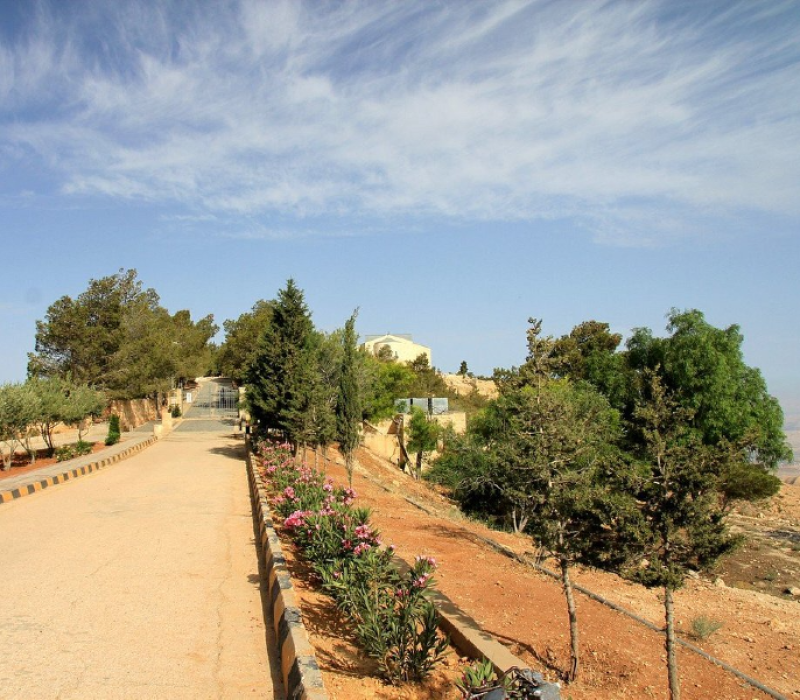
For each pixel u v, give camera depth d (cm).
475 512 2492
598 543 657
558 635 784
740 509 3512
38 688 502
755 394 3312
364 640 605
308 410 2119
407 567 923
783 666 797
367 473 2992
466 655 668
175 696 500
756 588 1875
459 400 6347
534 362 822
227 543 1052
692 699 645
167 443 3506
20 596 743
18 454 2869
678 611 1025
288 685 507
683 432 636
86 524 1203
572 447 728
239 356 7038
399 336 8900
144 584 802
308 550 866
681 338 3450
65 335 4031
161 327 6431
